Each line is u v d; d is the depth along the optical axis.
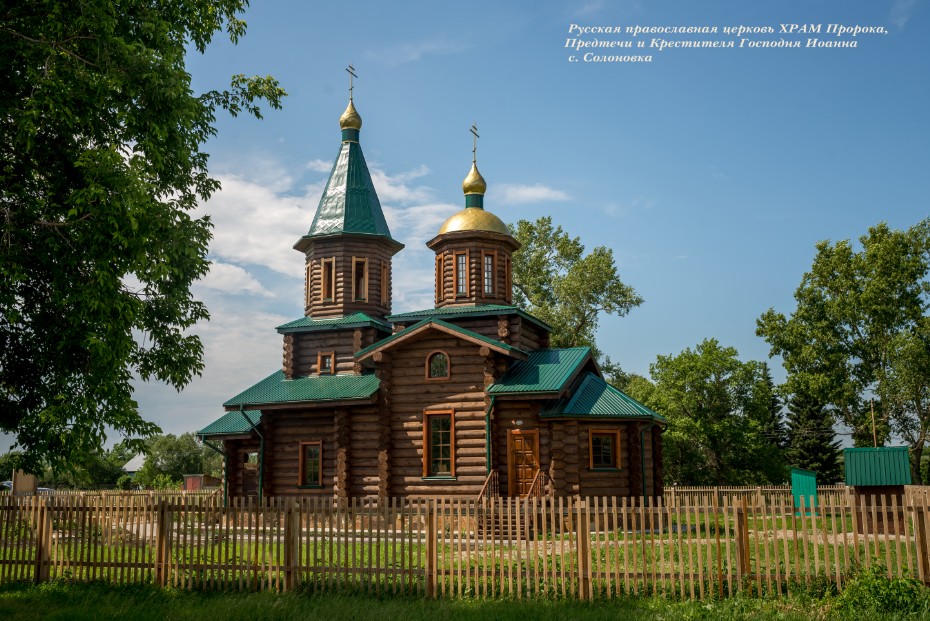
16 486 43.06
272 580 15.41
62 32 15.06
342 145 38.84
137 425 16.19
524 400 27.98
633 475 28.09
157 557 15.84
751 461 56.53
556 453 27.00
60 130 15.61
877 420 56.00
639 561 17.77
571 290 51.28
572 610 13.05
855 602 12.62
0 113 14.38
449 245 33.56
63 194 15.73
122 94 15.70
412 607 13.53
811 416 65.81
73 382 15.75
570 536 14.27
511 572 14.27
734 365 56.91
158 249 15.96
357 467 30.08
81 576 16.11
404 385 29.38
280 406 31.03
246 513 15.64
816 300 58.59
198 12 18.73
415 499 28.14
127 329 15.77
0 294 14.49
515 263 55.25
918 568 13.17
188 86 16.42
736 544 13.81
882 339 55.44
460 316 31.47
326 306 36.03
